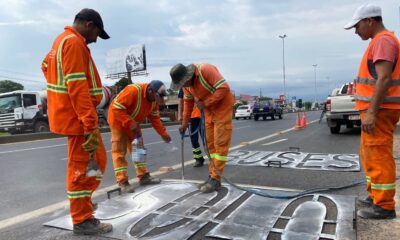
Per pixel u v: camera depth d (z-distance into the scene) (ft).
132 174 21.43
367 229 10.49
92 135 10.08
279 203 13.01
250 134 47.80
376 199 11.23
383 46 10.23
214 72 15.03
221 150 15.05
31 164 27.40
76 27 10.55
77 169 10.65
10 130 60.13
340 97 38.65
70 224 11.99
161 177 19.43
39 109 61.77
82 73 9.96
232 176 18.70
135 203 13.73
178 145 37.14
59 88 10.17
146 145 38.06
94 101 10.78
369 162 11.21
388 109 10.67
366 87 11.13
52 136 59.57
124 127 15.72
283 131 49.32
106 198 15.15
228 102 15.29
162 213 12.37
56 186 19.27
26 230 11.93
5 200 16.62
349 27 11.32
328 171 19.22
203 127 16.07
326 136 38.29
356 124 40.24
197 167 22.53
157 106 17.08
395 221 10.98
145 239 10.38
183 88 17.11
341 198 12.96
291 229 10.55
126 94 15.43
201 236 10.45
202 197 14.03
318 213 11.63
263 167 20.93
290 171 19.54
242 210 12.37
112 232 11.03
